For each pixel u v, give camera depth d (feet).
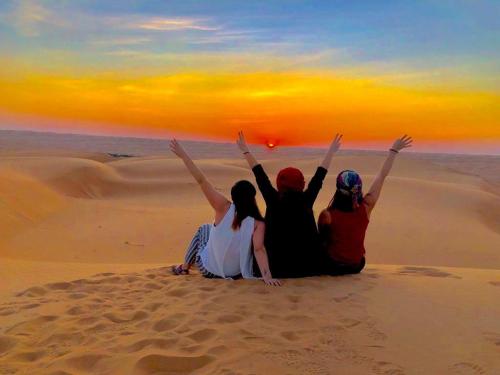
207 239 22.36
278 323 15.40
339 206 20.94
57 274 25.61
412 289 19.12
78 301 18.19
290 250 20.27
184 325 15.25
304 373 12.27
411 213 74.43
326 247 21.21
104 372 12.61
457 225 68.13
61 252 49.55
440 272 23.08
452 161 278.87
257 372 12.25
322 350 13.48
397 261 49.96
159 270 23.66
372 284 19.76
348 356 13.16
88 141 398.83
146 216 70.49
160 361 12.86
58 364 12.96
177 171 124.26
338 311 16.43
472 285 19.98
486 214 82.99
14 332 15.38
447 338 14.28
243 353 13.23
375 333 14.64
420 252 53.47
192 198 95.40
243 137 21.48
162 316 16.15
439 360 12.91
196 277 21.40
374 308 16.78
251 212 20.21
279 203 20.44
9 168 92.84
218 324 15.26
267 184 20.72
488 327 15.11
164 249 52.29
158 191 103.81
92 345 14.16
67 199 81.66
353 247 21.04
